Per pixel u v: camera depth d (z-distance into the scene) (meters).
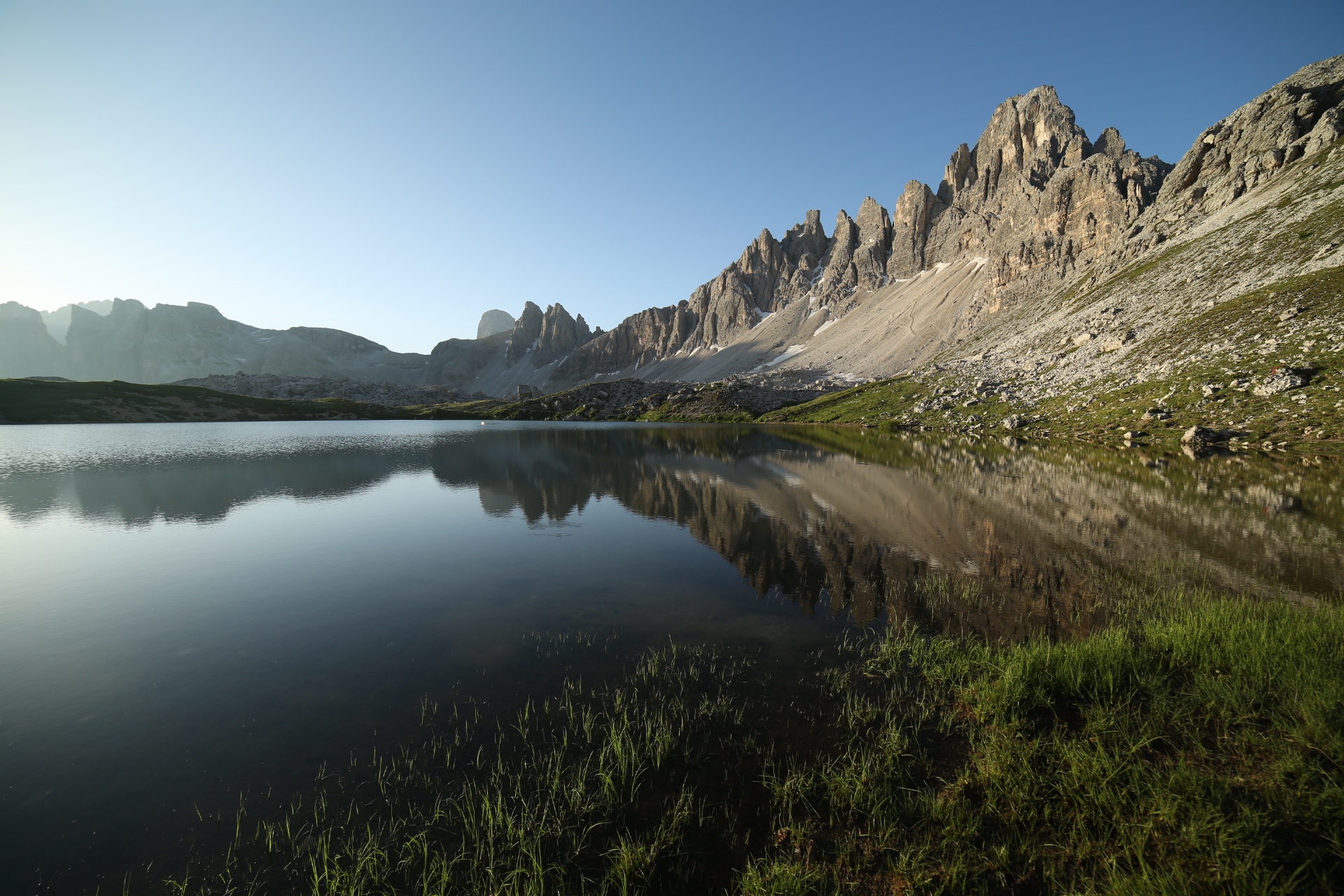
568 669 13.88
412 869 7.80
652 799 8.96
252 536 29.03
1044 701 10.62
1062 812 7.96
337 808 8.98
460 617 17.67
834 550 25.03
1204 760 8.52
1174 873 6.41
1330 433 43.50
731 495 40.19
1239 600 16.36
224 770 10.01
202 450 75.69
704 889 7.29
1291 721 8.98
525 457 67.69
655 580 21.27
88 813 8.94
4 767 10.09
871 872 7.38
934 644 14.29
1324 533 24.58
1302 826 6.95
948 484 40.97
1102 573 20.39
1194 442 49.81
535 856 7.79
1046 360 106.56
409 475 52.28
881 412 128.25
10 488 43.72
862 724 10.95
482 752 10.43
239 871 7.79
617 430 131.12
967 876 7.06
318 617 17.84
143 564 23.88
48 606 18.86
